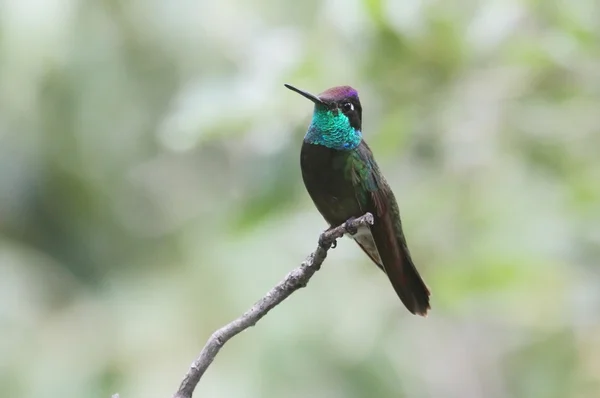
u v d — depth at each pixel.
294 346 10.75
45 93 11.83
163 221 12.95
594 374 10.70
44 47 11.38
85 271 12.56
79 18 11.75
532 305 9.73
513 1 9.01
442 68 8.84
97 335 11.36
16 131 11.97
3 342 10.97
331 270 11.20
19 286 11.54
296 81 8.70
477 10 8.98
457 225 9.66
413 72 8.83
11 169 12.16
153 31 12.16
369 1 8.40
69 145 12.19
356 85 8.77
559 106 9.48
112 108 12.11
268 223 9.20
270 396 10.58
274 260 10.99
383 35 8.57
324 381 10.69
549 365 10.81
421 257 9.64
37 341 11.20
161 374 10.83
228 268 11.18
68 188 12.48
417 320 12.63
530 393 10.87
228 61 12.17
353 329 10.92
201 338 11.02
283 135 8.62
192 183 12.99
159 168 12.74
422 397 11.41
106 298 12.01
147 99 12.24
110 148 12.35
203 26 12.26
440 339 12.96
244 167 8.98
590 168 9.55
